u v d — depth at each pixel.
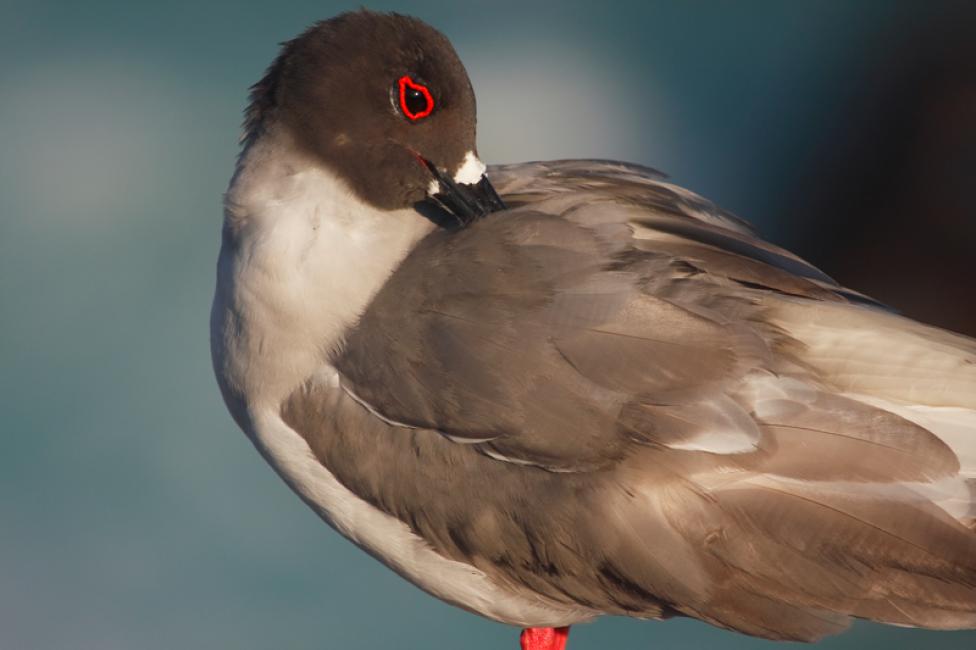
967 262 24.59
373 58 10.62
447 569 10.35
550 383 9.55
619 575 9.74
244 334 10.33
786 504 9.34
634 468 9.52
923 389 9.63
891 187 25.88
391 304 10.04
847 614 9.37
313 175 10.52
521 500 9.77
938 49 27.03
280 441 10.35
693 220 10.68
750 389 9.43
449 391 9.73
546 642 11.37
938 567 9.14
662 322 9.51
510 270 9.84
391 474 10.05
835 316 9.87
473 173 10.87
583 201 10.62
